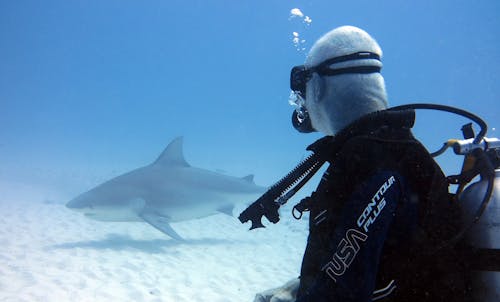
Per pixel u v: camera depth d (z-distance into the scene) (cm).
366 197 142
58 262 708
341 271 139
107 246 864
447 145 185
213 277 712
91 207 923
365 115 162
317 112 189
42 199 1423
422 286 150
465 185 183
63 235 934
